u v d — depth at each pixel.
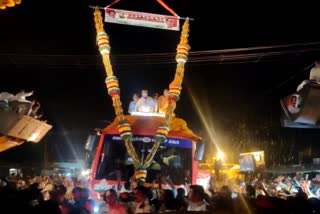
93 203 7.55
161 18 11.47
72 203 7.64
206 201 8.04
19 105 9.85
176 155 10.68
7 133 9.88
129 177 10.24
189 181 10.40
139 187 7.40
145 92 11.66
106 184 9.98
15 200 6.14
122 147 10.56
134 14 11.32
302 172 26.83
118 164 10.40
